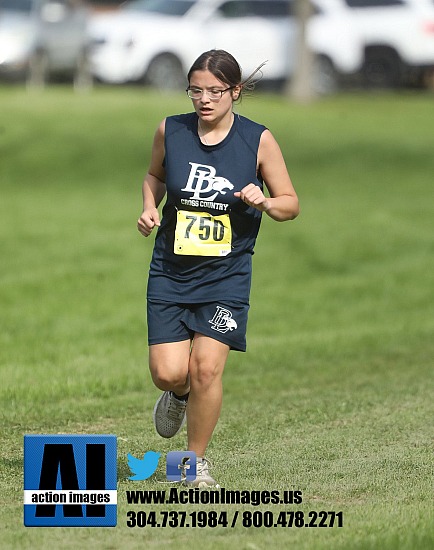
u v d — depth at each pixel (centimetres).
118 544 1791
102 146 8069
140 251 5872
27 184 7300
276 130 8881
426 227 6575
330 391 3362
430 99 10894
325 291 5391
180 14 10056
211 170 2098
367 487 2162
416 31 10756
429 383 3456
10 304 4850
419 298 5300
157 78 10006
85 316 4725
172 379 2125
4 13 9800
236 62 2088
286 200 2119
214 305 2114
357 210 6875
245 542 1784
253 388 3453
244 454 2483
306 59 10250
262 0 10262
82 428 2822
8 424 2859
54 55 9744
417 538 1764
